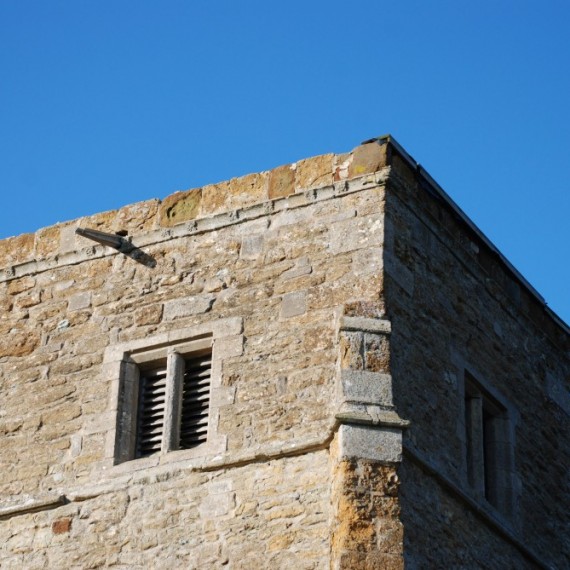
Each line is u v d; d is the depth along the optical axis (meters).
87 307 21.05
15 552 19.61
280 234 20.41
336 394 18.81
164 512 19.08
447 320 20.55
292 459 18.77
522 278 22.48
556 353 23.14
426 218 20.72
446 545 18.84
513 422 21.41
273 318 19.84
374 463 18.11
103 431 20.02
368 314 19.23
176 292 20.59
